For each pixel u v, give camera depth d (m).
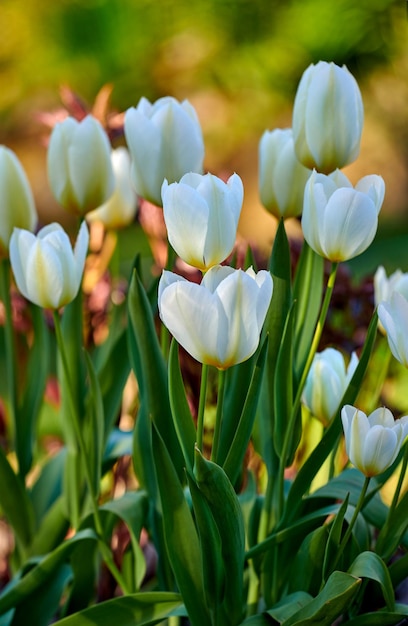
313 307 1.40
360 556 1.27
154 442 1.27
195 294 1.19
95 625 1.32
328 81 1.31
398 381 1.64
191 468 1.31
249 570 1.44
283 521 1.35
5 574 1.65
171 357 1.28
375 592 1.37
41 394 1.53
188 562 1.30
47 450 1.90
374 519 1.36
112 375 1.50
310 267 1.39
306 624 1.24
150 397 1.36
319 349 1.59
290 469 1.60
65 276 1.31
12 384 1.50
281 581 1.39
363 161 5.75
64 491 1.51
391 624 1.29
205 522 1.28
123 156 1.58
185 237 1.23
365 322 1.60
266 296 1.20
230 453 1.30
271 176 1.40
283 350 1.33
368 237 1.26
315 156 1.33
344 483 1.36
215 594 1.31
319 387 1.36
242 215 5.27
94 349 1.67
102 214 1.59
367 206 1.25
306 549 1.34
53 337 1.79
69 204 1.43
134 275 1.35
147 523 1.42
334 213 1.25
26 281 1.32
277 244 1.34
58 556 1.41
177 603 1.34
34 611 1.46
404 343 1.24
